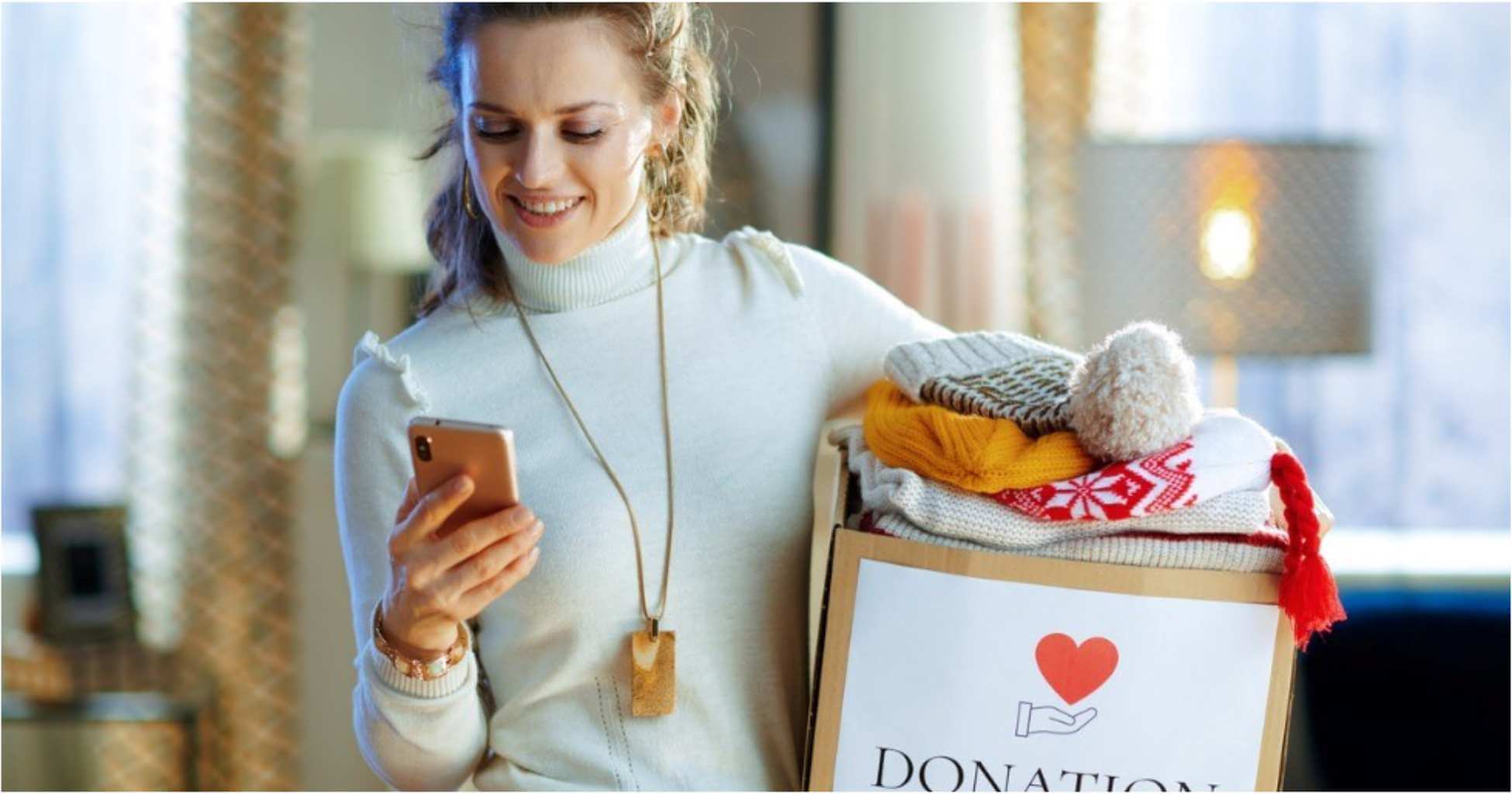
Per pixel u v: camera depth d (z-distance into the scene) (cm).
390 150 324
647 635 129
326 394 323
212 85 312
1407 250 335
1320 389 336
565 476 132
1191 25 330
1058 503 116
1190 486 114
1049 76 308
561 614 130
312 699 324
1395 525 334
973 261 327
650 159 141
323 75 325
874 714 121
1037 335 308
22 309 332
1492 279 333
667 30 131
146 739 307
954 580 119
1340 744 269
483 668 136
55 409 334
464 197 139
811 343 141
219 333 315
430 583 115
